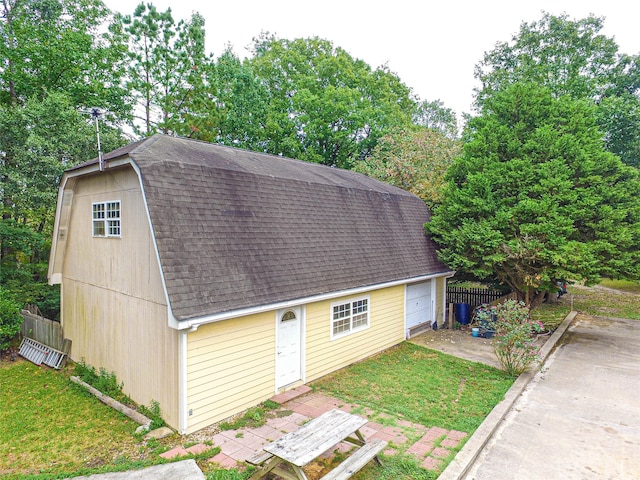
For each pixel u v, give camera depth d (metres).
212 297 6.95
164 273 6.59
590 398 8.46
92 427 7.23
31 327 12.41
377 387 8.99
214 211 8.06
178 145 9.49
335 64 29.91
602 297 21.20
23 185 13.61
